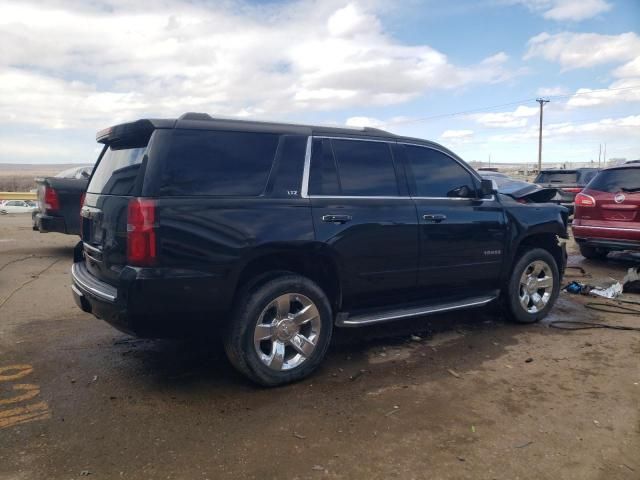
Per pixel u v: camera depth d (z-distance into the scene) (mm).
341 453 3027
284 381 3951
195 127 3719
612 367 4367
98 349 4715
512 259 5434
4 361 4414
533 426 3352
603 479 2791
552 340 5094
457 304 5031
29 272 7957
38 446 3078
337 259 4176
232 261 3660
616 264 9172
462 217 4992
